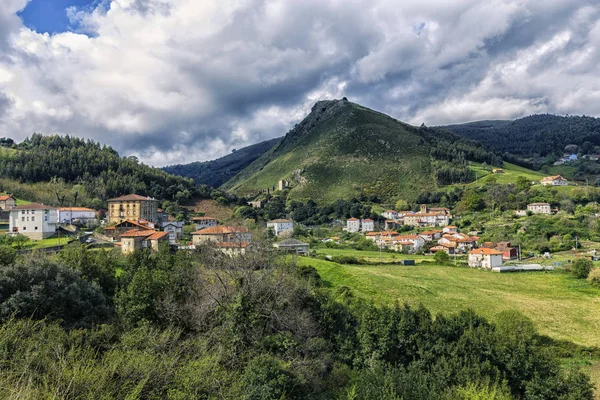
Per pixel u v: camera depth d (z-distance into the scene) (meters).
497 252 88.38
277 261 46.38
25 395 13.47
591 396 26.72
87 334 24.12
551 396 26.39
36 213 94.00
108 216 136.25
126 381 17.00
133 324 29.41
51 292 29.25
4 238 78.81
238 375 23.39
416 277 69.38
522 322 32.53
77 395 15.45
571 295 60.31
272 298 33.62
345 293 48.50
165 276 36.31
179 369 19.88
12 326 21.08
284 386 21.91
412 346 30.33
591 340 41.53
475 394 24.39
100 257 43.00
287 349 28.08
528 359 28.28
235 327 28.81
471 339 29.53
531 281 70.94
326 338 32.94
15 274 29.47
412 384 25.61
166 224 114.56
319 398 25.05
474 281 69.25
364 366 29.56
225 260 38.22
